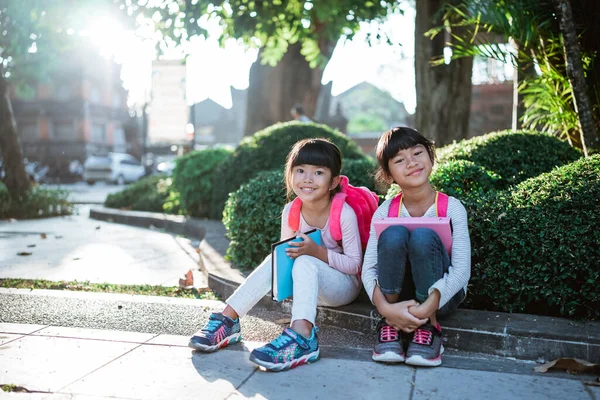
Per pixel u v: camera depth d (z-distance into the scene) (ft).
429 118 22.09
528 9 14.75
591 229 9.58
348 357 9.16
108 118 148.66
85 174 95.09
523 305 10.27
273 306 12.13
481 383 8.01
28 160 136.98
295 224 10.22
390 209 9.66
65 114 136.56
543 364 8.87
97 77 141.79
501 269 10.26
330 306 10.91
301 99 40.27
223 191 25.20
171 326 10.67
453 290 8.68
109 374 8.24
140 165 101.50
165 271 16.74
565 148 15.03
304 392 7.65
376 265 9.23
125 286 14.07
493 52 15.60
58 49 36.04
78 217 35.29
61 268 16.90
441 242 8.71
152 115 47.85
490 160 13.97
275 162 23.36
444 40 21.66
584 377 8.31
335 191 10.15
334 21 29.58
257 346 9.69
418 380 8.11
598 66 14.90
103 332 10.24
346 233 9.77
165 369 8.48
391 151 9.14
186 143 47.96
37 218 33.63
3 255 19.19
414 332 8.91
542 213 9.92
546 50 15.40
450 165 12.27
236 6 27.58
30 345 9.47
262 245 14.01
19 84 40.81
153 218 29.50
